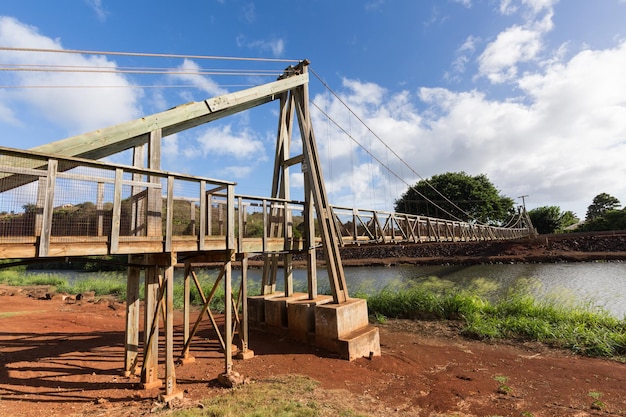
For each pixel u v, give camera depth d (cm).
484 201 5078
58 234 464
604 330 912
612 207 7744
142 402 494
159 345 841
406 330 1057
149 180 588
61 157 399
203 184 579
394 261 3634
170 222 521
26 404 482
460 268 3127
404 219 1529
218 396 516
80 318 1112
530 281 2014
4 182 447
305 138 974
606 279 2141
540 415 498
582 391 595
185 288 720
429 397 555
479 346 892
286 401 492
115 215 452
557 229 5994
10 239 362
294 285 1909
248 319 1011
